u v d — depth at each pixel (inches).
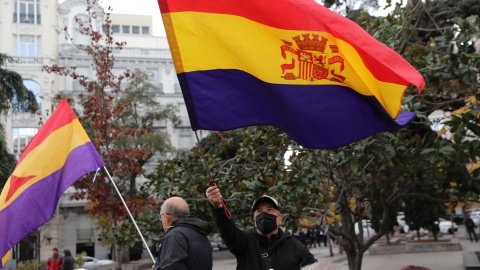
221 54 165.6
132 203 597.6
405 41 368.2
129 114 1178.6
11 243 229.6
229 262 1117.7
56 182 240.8
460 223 1755.7
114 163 673.0
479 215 1475.1
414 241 979.3
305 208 307.3
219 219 165.9
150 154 1187.3
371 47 172.2
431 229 946.7
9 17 1633.9
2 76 870.4
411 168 352.2
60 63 1675.7
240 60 167.3
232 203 324.8
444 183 361.7
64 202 1590.8
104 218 1169.4
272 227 169.5
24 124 1584.6
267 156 343.3
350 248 396.8
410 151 360.5
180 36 162.9
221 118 162.7
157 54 1796.3
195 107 161.0
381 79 174.1
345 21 174.1
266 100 168.7
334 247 1414.9
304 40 173.0
